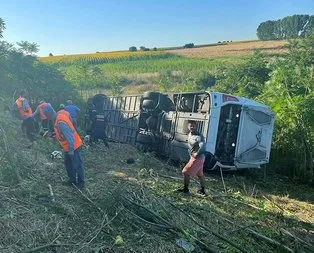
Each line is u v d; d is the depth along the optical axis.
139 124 15.41
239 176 13.12
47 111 8.08
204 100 12.05
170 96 13.88
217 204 8.63
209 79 31.55
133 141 15.94
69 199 6.95
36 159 9.38
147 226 6.23
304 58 18.66
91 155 12.56
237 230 6.90
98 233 5.62
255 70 21.86
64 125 7.56
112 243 5.55
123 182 8.99
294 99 13.58
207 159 11.70
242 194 10.30
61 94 21.09
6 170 7.29
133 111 16.16
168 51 79.38
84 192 7.47
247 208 8.71
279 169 14.28
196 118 12.09
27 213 5.99
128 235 5.86
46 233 5.49
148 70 49.72
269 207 9.26
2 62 17.77
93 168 10.44
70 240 5.43
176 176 11.18
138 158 13.13
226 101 11.89
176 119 13.00
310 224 8.26
